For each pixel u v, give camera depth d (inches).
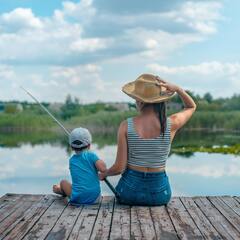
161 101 191.9
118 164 195.8
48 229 166.7
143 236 159.0
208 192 362.6
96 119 1363.2
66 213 187.8
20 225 171.6
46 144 935.7
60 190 215.3
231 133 1166.3
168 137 194.4
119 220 177.5
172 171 472.1
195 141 842.8
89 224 172.4
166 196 198.1
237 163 521.7
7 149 812.6
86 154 204.4
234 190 365.1
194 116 1226.0
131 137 192.7
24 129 1654.8
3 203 204.5
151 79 193.5
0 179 451.8
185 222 175.3
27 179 455.8
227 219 179.6
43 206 199.2
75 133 204.7
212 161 542.9
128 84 199.6
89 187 200.7
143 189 194.7
